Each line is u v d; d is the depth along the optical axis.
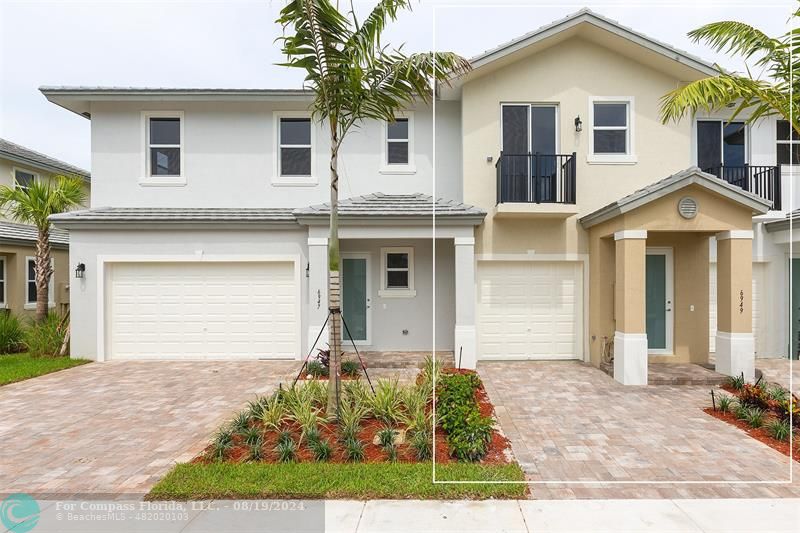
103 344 10.67
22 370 9.34
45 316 11.88
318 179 11.71
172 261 10.73
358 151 11.73
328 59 5.53
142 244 10.70
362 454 4.94
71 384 8.43
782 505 4.13
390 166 11.68
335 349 5.95
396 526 3.76
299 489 4.22
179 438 5.67
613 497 4.27
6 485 4.46
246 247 10.79
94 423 6.23
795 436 5.70
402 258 11.27
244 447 5.20
